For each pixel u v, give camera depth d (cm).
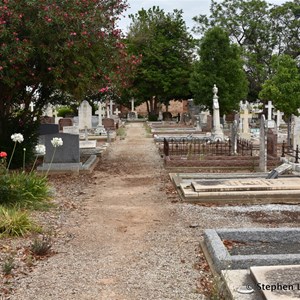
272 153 1543
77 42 1279
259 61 4825
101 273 564
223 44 3616
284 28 4809
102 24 1410
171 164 1484
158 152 1998
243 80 3712
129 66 1561
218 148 1897
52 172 1363
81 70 1349
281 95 1995
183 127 3634
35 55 1299
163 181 1264
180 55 4922
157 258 620
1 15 1191
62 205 952
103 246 678
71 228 779
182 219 839
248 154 1703
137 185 1208
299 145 1488
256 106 4453
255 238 670
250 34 4822
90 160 1577
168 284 528
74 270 574
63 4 1273
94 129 2967
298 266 508
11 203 862
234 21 4741
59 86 1359
